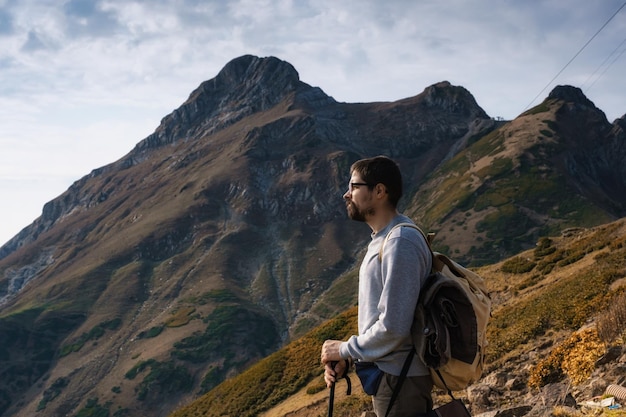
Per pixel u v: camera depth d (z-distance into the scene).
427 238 3.14
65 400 140.25
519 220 182.88
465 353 2.72
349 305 178.75
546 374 14.45
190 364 145.50
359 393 25.53
